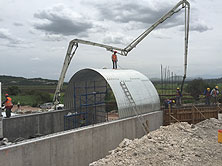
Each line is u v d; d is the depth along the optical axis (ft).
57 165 28.58
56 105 63.00
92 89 58.44
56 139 28.40
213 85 120.16
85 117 52.70
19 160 24.57
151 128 48.93
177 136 39.40
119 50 71.67
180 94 64.44
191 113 56.70
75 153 30.96
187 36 68.23
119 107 41.04
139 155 29.81
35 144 26.09
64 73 62.69
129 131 41.68
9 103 40.75
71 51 62.08
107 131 36.50
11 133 40.27
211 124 50.80
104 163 28.19
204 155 29.50
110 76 45.80
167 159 28.17
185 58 69.05
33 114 44.37
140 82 52.80
